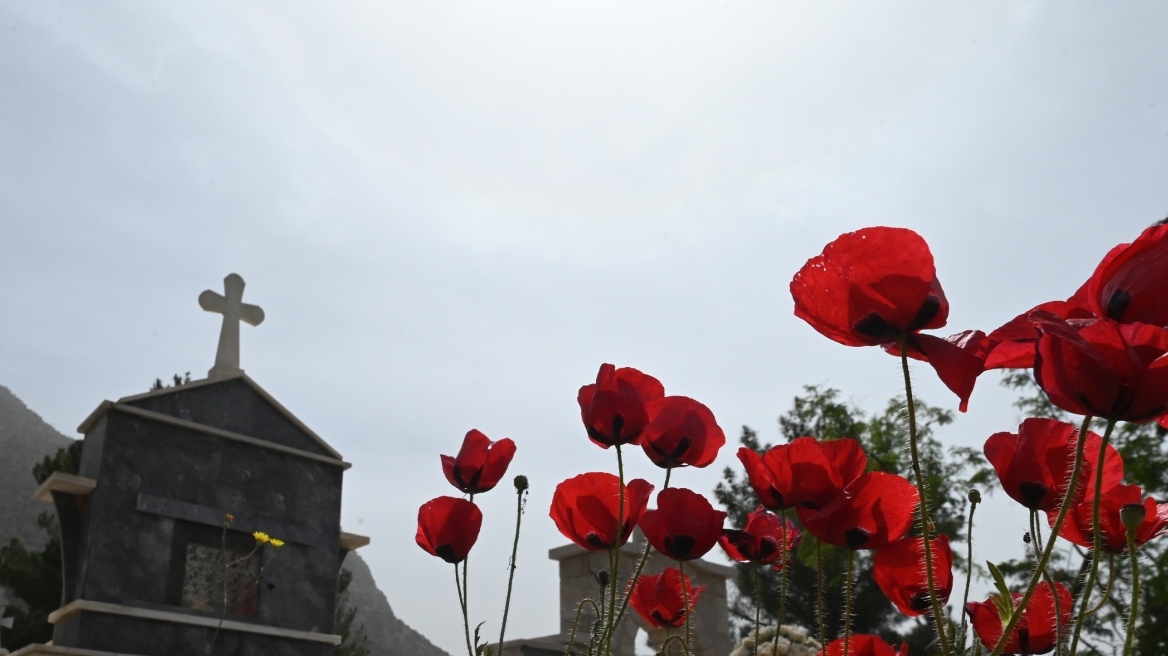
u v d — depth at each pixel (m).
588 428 1.42
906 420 1.11
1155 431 12.35
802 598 14.77
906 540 1.15
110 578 8.13
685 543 1.44
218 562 8.90
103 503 8.32
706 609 10.79
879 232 0.93
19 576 15.81
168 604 8.40
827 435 16.20
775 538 1.52
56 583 15.90
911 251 0.92
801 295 0.97
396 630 69.31
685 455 1.54
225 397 9.59
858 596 15.98
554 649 9.54
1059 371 0.80
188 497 8.90
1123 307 0.85
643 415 1.40
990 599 1.24
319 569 9.62
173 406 9.14
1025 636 1.25
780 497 1.27
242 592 8.92
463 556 1.64
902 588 1.26
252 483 9.45
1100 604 1.14
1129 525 0.84
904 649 1.37
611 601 1.31
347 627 19.58
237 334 10.19
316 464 10.05
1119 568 1.22
